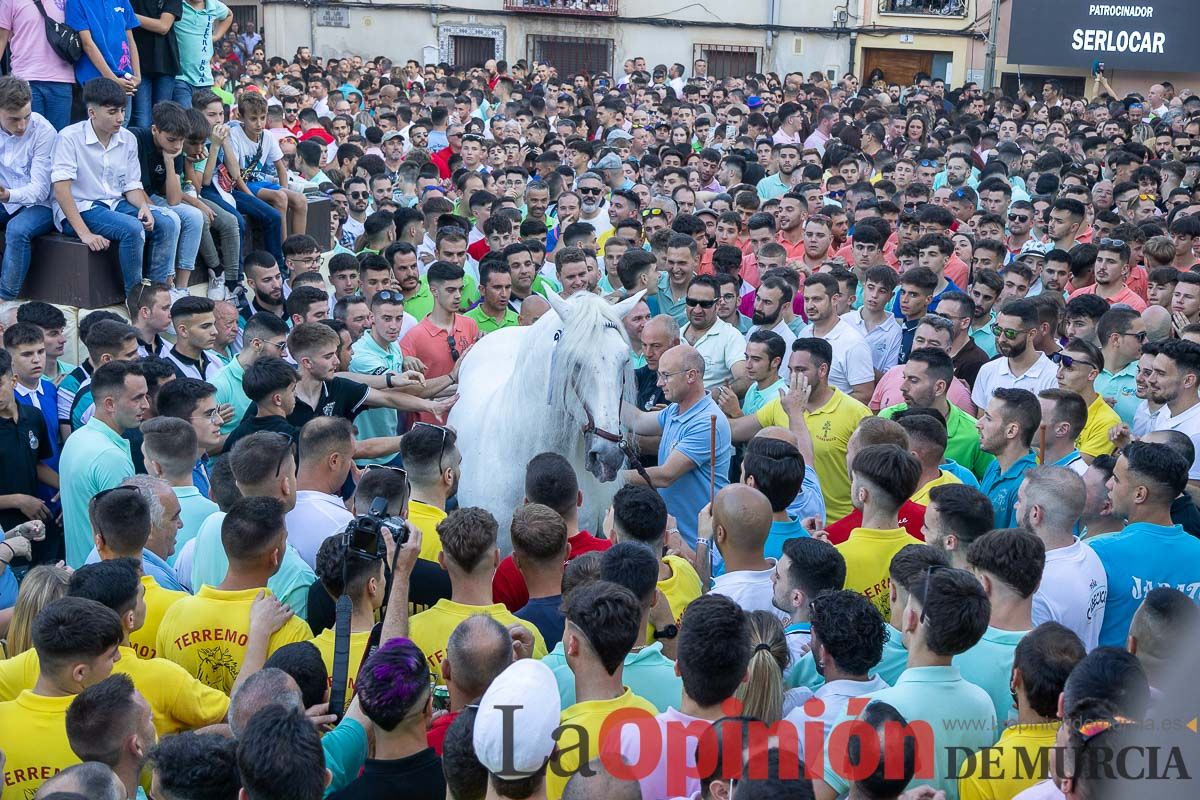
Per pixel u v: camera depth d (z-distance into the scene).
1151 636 3.79
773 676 3.71
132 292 7.98
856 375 7.82
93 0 8.80
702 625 3.52
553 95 21.38
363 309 7.74
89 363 6.94
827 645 3.84
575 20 28.92
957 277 10.43
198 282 9.15
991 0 26.75
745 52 29.17
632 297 6.11
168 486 4.95
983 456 6.75
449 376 7.49
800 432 6.33
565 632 3.64
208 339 7.27
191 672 4.31
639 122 18.39
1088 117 22.22
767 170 15.91
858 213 11.77
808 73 29.23
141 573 4.41
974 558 4.22
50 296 8.28
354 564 4.11
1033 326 7.29
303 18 28.55
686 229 10.05
